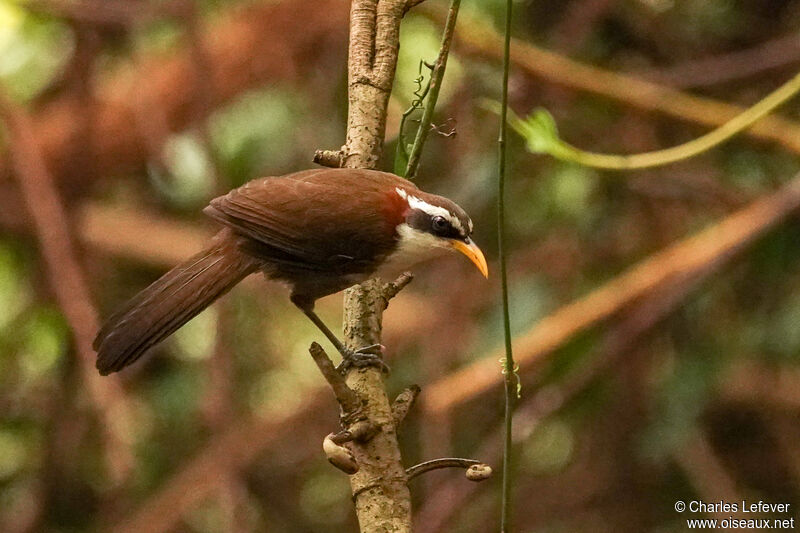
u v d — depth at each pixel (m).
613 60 12.88
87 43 12.91
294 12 13.53
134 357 7.50
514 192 12.31
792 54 12.09
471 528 12.84
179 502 12.12
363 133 7.49
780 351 11.75
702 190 12.12
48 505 12.62
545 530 12.74
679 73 12.26
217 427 12.16
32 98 13.50
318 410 12.61
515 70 11.49
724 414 12.82
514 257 12.41
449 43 6.90
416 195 8.00
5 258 13.62
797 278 11.87
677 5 12.91
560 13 12.91
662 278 10.84
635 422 12.38
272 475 13.29
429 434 11.42
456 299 12.38
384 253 7.96
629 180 12.21
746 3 12.86
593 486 12.74
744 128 9.27
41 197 12.02
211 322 13.16
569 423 12.76
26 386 13.10
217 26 13.54
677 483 12.49
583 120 12.41
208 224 13.30
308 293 8.18
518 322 11.91
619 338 10.97
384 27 7.34
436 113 12.24
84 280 12.64
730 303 11.98
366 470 6.16
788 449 12.60
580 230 12.30
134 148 13.60
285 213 7.75
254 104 13.56
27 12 13.46
